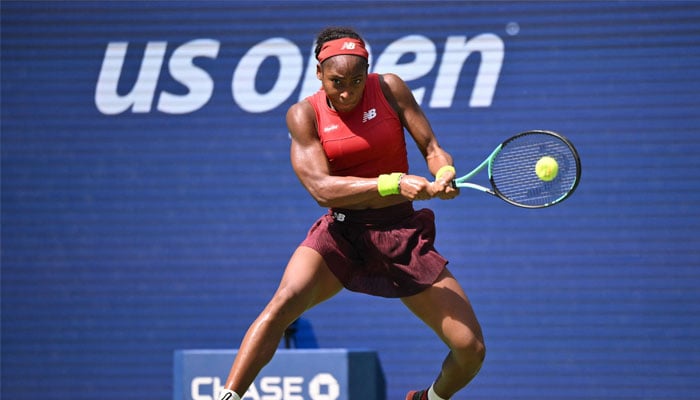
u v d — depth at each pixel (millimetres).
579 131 26078
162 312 27078
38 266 27422
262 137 27141
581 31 26188
